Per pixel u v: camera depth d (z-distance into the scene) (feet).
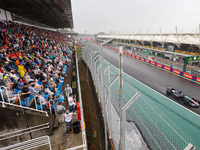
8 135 19.60
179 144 24.73
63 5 68.54
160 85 57.00
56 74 44.42
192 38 101.14
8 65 32.07
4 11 73.61
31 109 20.40
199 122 32.63
